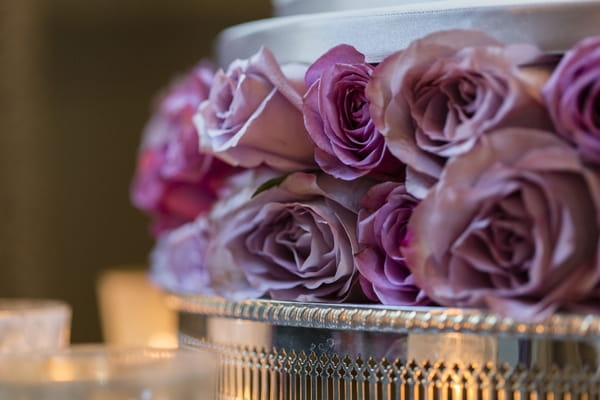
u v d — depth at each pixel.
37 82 1.70
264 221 0.65
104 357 0.61
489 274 0.57
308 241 0.64
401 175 0.61
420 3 0.62
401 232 0.60
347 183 0.63
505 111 0.56
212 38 1.89
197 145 0.78
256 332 0.64
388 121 0.59
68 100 1.91
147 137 0.90
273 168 0.66
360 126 0.62
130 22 1.88
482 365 0.56
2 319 0.75
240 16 1.87
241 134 0.64
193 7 1.86
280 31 0.66
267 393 0.63
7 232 1.53
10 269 1.53
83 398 0.59
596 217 0.55
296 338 0.62
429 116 0.58
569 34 0.58
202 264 0.75
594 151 0.55
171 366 0.61
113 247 1.93
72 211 1.92
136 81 1.92
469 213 0.57
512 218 0.56
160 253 0.86
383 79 0.59
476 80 0.57
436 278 0.57
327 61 0.62
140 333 1.19
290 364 0.62
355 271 0.62
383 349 0.59
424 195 0.58
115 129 1.93
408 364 0.58
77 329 1.91
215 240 0.66
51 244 1.87
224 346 0.66
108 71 1.92
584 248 0.55
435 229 0.57
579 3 0.58
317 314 0.60
